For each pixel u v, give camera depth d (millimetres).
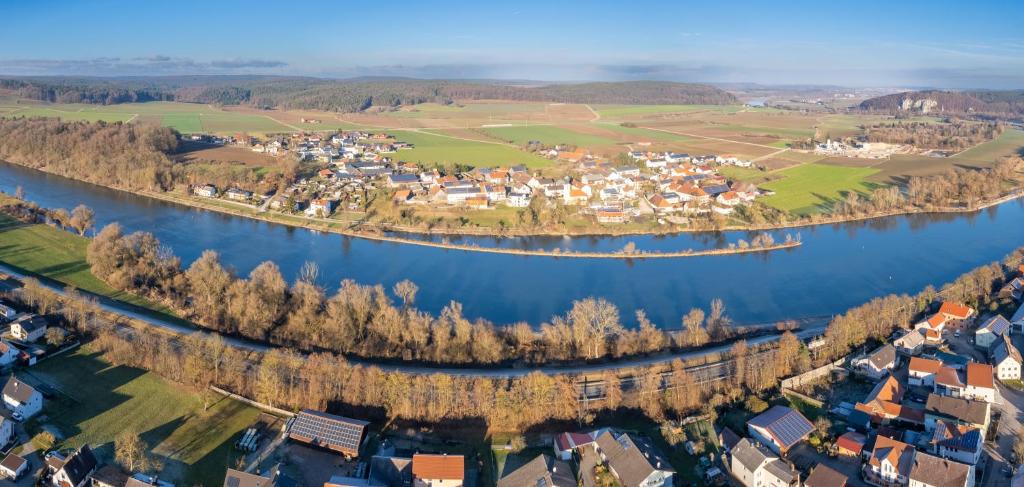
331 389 170500
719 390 176000
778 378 184750
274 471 136875
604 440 150750
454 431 161500
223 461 146875
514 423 162125
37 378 177250
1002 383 183750
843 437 153000
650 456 143250
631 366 192625
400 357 196875
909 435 156500
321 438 152125
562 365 194125
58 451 146625
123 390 173125
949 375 178000
